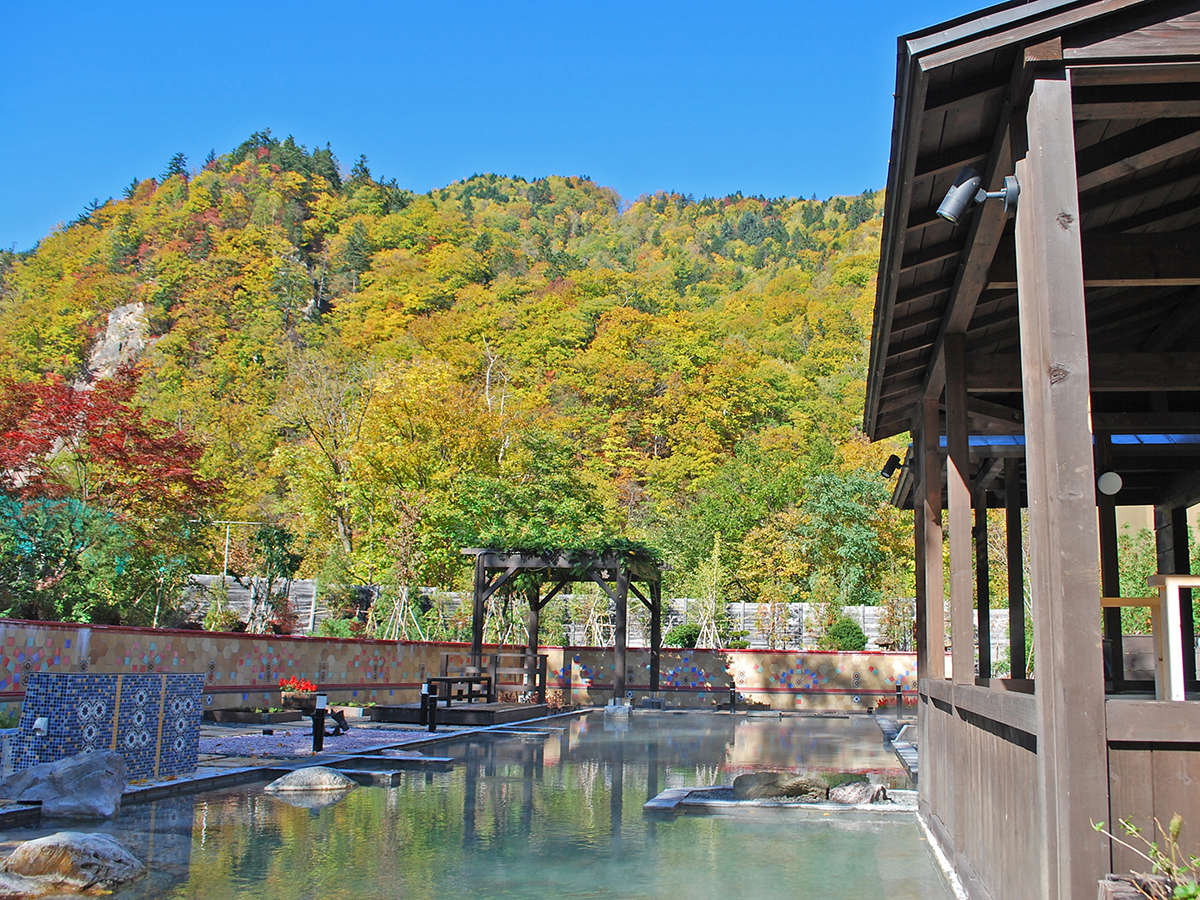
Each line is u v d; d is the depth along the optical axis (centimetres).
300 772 912
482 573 2225
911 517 4016
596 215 15775
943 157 502
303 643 1803
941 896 541
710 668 2689
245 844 646
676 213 15650
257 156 12488
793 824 779
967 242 571
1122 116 432
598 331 7731
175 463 2042
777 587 3884
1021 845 421
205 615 2403
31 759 763
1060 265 384
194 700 933
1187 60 397
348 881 553
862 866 619
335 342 7562
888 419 991
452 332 7600
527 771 1105
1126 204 623
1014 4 400
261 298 8419
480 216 14038
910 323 712
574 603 3212
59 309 8812
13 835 638
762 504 4678
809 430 6419
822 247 12550
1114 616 1024
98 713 798
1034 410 405
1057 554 367
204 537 2431
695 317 8562
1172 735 353
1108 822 351
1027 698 420
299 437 5694
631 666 2716
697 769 1155
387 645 2109
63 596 1631
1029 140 409
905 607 3219
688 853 653
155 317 8625
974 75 440
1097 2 397
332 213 11088
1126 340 909
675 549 4219
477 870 589
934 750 753
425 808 818
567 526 2506
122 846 568
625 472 5991
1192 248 543
